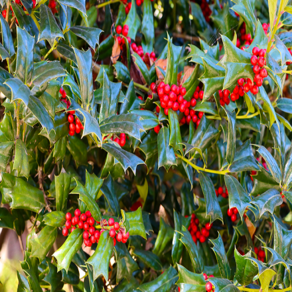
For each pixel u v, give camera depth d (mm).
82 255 1112
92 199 1038
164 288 1070
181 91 1056
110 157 1074
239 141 1120
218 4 1219
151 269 1158
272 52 1063
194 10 1225
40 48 1098
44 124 979
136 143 1070
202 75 1031
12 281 1242
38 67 992
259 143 1182
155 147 1085
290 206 1093
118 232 1027
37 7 1059
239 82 1044
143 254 1118
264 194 1042
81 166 1173
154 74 1112
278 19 1003
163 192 1245
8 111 1055
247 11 1088
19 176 1048
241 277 1031
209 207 1063
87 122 974
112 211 1098
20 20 1066
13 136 1062
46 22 1014
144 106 1085
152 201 1221
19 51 977
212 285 1016
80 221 1034
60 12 1059
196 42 1252
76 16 1142
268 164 1053
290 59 1010
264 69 1006
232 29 1181
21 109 1028
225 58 1003
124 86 1114
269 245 1119
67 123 1048
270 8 1005
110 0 1173
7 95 984
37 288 1068
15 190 1056
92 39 1054
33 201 1065
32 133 1070
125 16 1156
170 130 1054
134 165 998
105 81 1027
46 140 1108
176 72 1057
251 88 1023
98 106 1101
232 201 1044
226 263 1060
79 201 1047
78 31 1057
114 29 1146
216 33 1187
